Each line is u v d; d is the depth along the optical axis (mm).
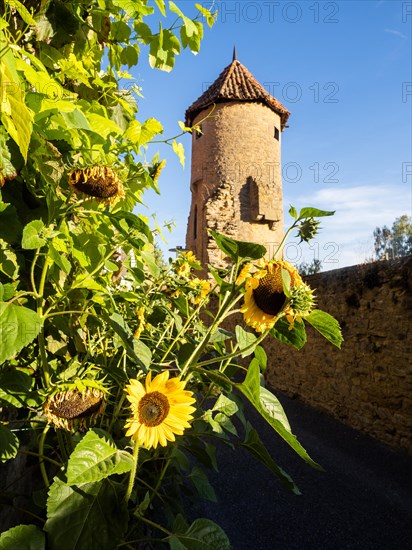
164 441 937
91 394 983
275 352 9234
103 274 1760
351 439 5730
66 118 1023
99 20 1579
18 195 1183
